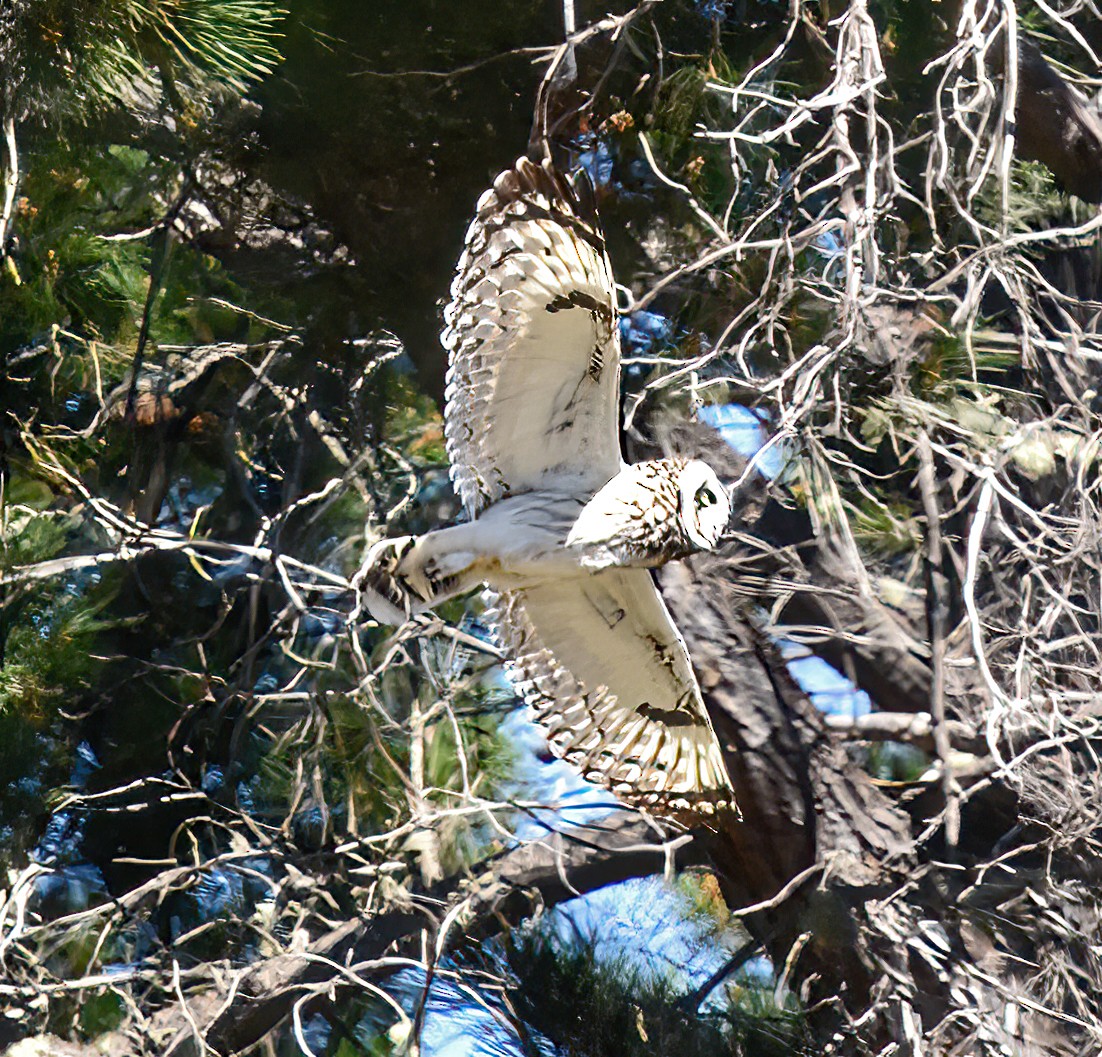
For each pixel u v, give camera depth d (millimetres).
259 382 11477
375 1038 9781
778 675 9703
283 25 9391
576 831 10227
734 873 9695
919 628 10195
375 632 10977
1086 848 8453
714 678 9617
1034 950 8805
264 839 9344
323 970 9734
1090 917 8367
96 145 9344
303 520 11266
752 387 7602
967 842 9891
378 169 10461
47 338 9992
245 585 11141
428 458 12492
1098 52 10977
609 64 8312
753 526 9852
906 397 8070
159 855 10594
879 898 9039
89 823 10594
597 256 6242
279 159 10461
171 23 7668
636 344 10195
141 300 10875
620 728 7488
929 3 9930
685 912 10453
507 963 9969
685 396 9664
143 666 10820
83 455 9977
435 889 10047
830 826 9281
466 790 8859
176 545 7621
